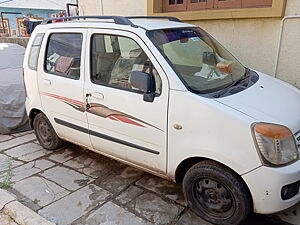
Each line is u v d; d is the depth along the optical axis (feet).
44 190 10.59
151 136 8.91
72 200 9.95
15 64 18.24
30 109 13.52
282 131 7.19
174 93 8.21
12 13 61.57
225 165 7.68
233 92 8.53
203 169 8.13
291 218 8.75
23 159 13.11
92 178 11.30
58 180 11.24
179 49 9.36
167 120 8.39
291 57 13.69
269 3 13.94
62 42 11.44
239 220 7.92
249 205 7.68
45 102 12.41
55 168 12.19
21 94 16.28
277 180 7.05
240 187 7.57
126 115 9.34
